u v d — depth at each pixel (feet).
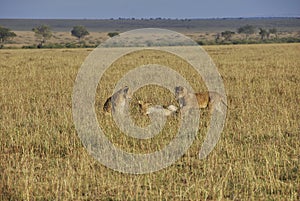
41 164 99.14
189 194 81.30
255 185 85.20
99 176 91.66
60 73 269.23
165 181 89.45
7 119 138.21
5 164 98.58
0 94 186.80
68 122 133.59
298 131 123.34
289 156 104.32
